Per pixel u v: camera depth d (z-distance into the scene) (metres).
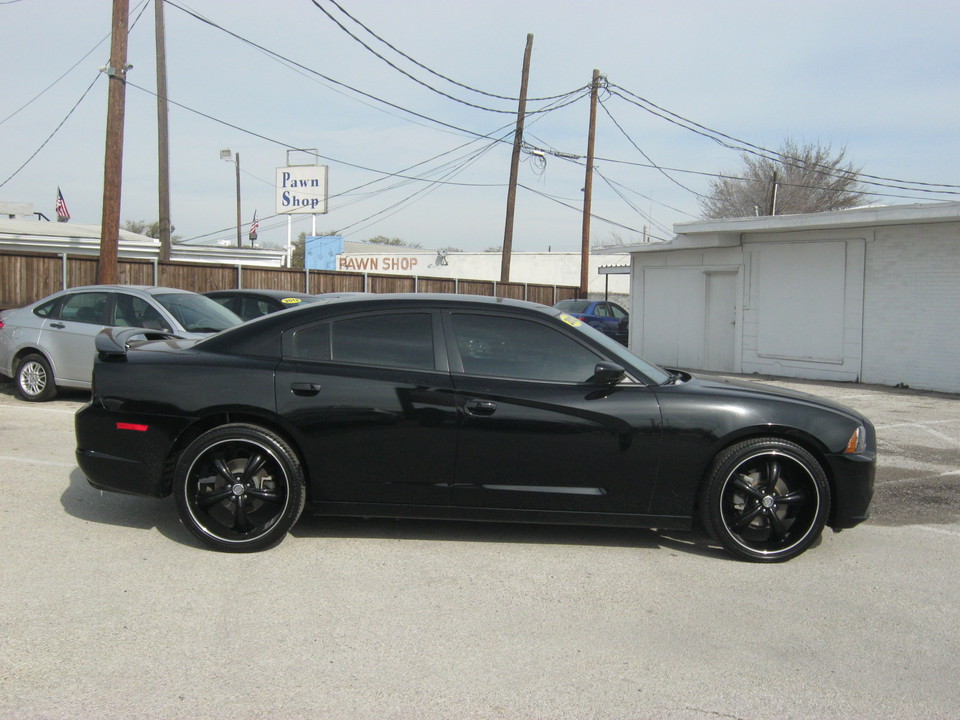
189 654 3.57
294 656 3.58
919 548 5.37
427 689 3.32
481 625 3.96
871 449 5.06
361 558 4.84
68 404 10.30
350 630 3.86
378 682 3.37
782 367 16.11
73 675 3.37
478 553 4.99
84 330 10.10
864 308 14.74
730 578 4.71
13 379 10.50
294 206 31.50
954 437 9.55
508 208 26.19
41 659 3.50
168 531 5.25
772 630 4.00
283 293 12.87
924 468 7.91
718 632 3.96
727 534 4.92
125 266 16.27
